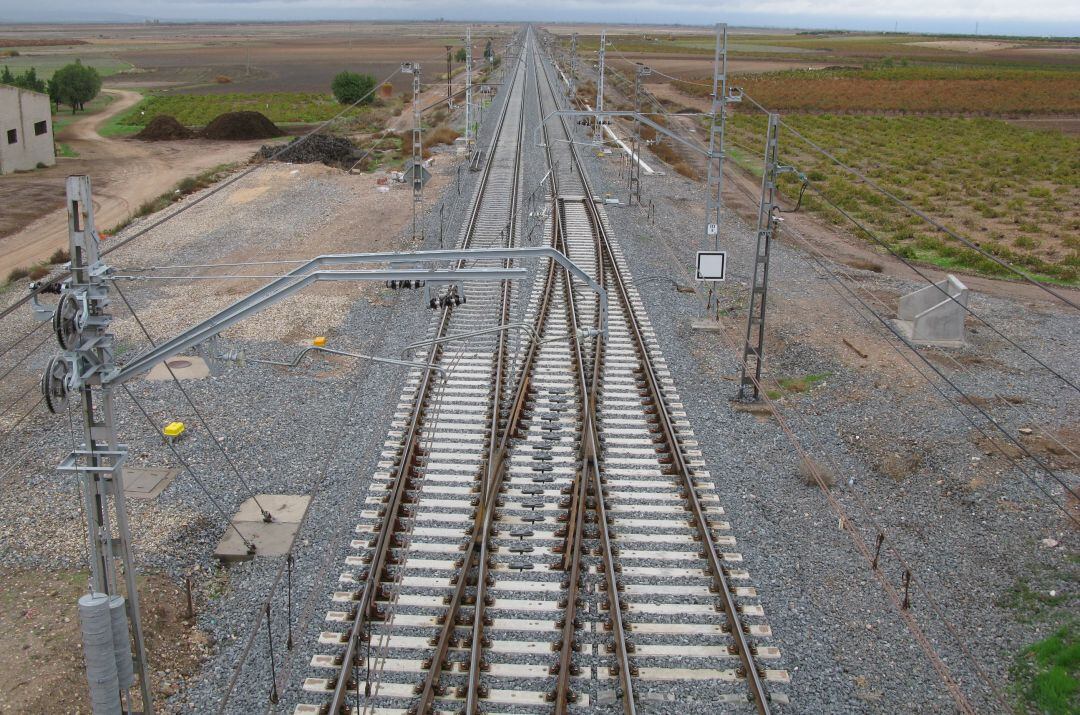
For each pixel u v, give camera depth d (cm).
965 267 3503
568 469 1695
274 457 1750
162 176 5091
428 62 14462
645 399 2019
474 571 1374
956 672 1196
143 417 1923
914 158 5953
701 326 2503
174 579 1374
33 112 5331
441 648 1179
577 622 1262
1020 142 6838
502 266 3056
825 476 1697
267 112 8025
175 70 13675
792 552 1452
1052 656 1227
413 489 1609
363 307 2655
